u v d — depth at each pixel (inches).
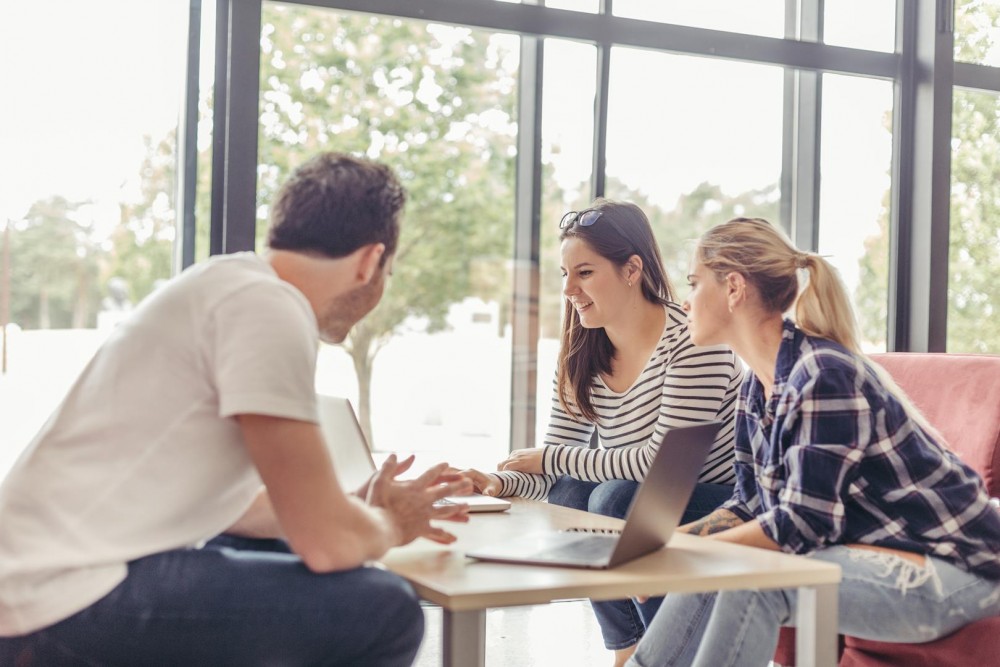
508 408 147.8
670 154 155.1
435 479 61.7
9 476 54.6
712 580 54.1
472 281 145.5
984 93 171.8
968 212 170.4
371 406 141.1
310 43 136.2
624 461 94.7
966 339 169.9
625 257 99.3
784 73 162.2
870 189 167.8
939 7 164.2
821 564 57.7
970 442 96.9
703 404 93.7
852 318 78.4
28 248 126.0
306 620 52.0
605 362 103.0
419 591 52.5
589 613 145.0
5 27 124.6
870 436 72.6
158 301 56.1
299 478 52.2
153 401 53.8
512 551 59.1
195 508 54.3
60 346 127.3
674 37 152.6
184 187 130.8
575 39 147.6
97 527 52.2
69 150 127.3
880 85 167.9
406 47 141.1
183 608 51.4
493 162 146.3
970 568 73.7
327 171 60.2
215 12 130.1
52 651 51.1
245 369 52.0
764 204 161.8
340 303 60.9
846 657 80.5
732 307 80.4
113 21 128.5
